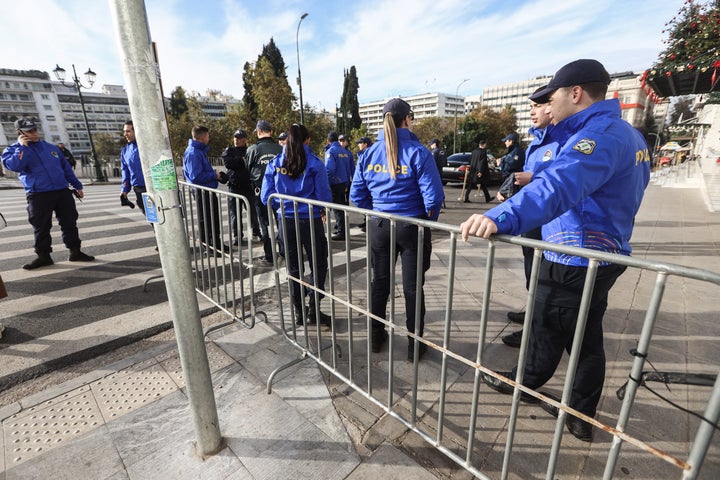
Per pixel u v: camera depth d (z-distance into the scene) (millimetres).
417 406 2033
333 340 2150
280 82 22375
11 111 95688
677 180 15102
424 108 122500
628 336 2666
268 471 1634
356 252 5031
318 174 2850
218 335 2820
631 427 1847
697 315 2951
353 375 2311
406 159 2258
